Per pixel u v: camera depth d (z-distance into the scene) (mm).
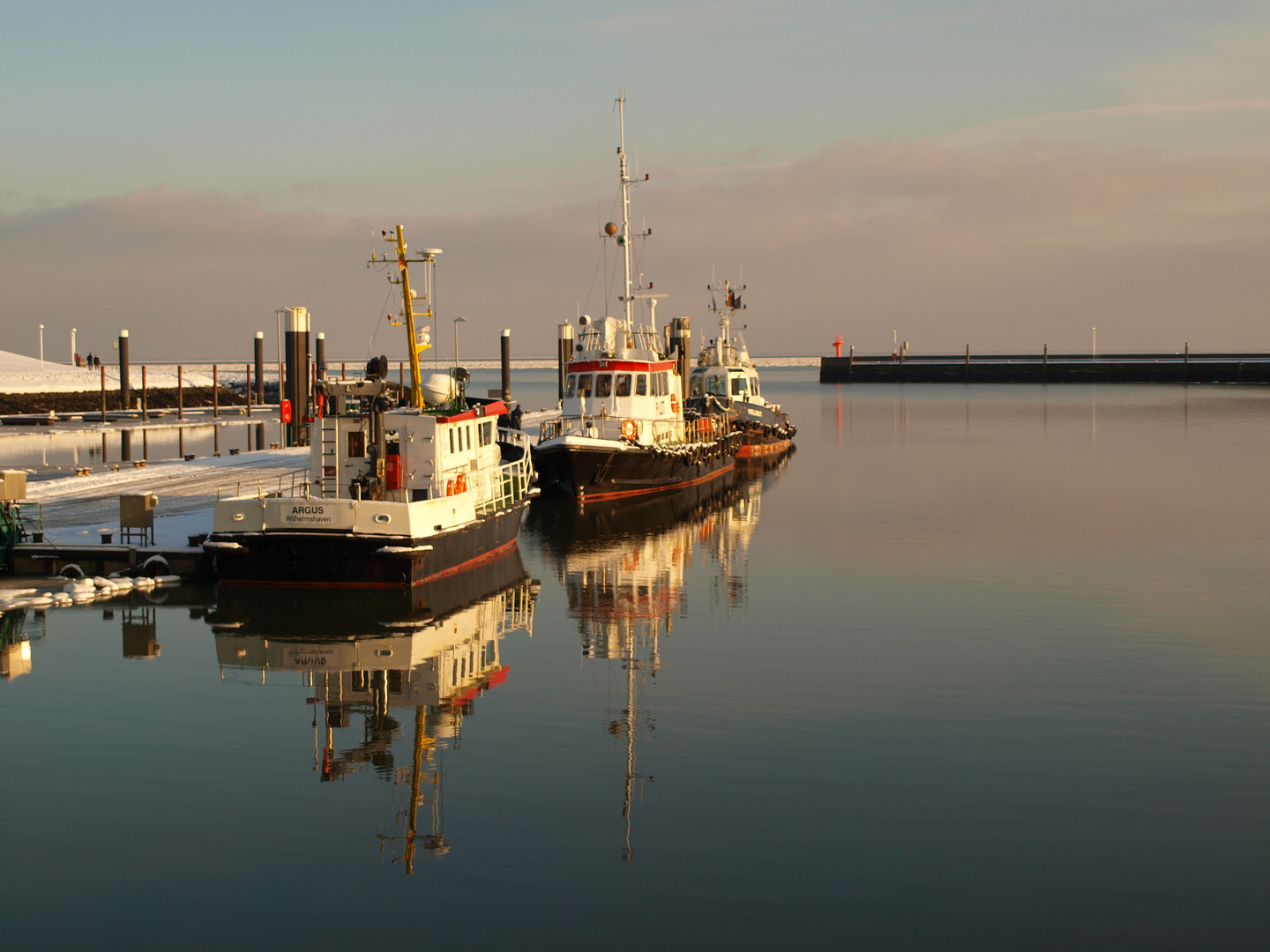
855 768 15609
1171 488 47500
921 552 33188
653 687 19578
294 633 23031
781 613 25422
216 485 40219
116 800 14469
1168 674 20219
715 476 53125
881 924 11492
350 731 17203
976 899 11984
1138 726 17328
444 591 26172
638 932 11359
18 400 91000
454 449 27297
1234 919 11594
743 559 32375
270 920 11578
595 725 17453
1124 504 42875
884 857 12891
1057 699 18750
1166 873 12547
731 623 24375
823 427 86062
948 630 23594
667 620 24766
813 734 17000
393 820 13898
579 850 13102
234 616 24188
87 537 29359
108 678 19891
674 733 17094
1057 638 22859
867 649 22125
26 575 27047
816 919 11586
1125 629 23547
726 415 59844
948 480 51500
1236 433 76375
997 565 30906
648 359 47469
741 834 13508
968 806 14320
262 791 14844
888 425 87438
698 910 11773
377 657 21531
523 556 33094
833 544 34812
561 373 82688
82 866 12695
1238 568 30250
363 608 24688
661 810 14180
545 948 11078
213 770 15586
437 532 25203
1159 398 127250
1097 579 28844
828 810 14180
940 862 12789
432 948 11078
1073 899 11984
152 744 16578
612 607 26078
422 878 12422
